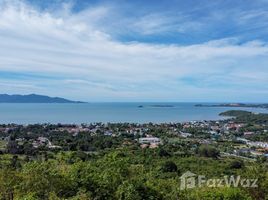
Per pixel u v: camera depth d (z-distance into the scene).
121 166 23.62
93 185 21.73
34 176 20.44
